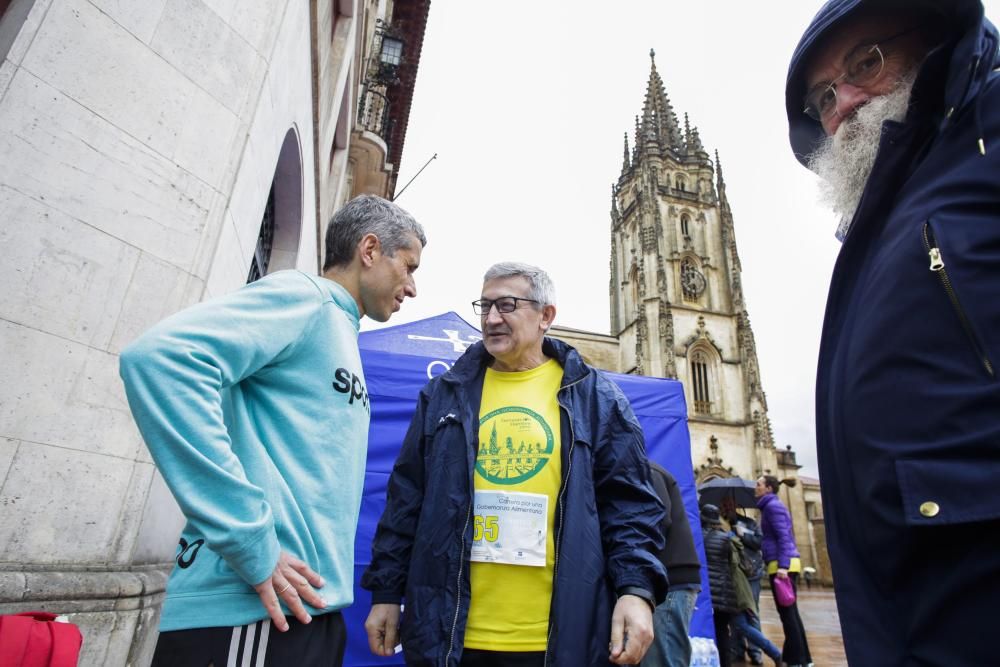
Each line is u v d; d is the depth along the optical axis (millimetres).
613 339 45594
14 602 1957
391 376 4852
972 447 1071
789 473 41500
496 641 2051
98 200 2559
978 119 1276
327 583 1521
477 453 2381
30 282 2260
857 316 1416
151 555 2744
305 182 6734
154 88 2916
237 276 3834
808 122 2002
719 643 6453
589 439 2295
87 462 2369
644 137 49594
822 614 15125
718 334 41469
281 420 1575
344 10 8430
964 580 1050
